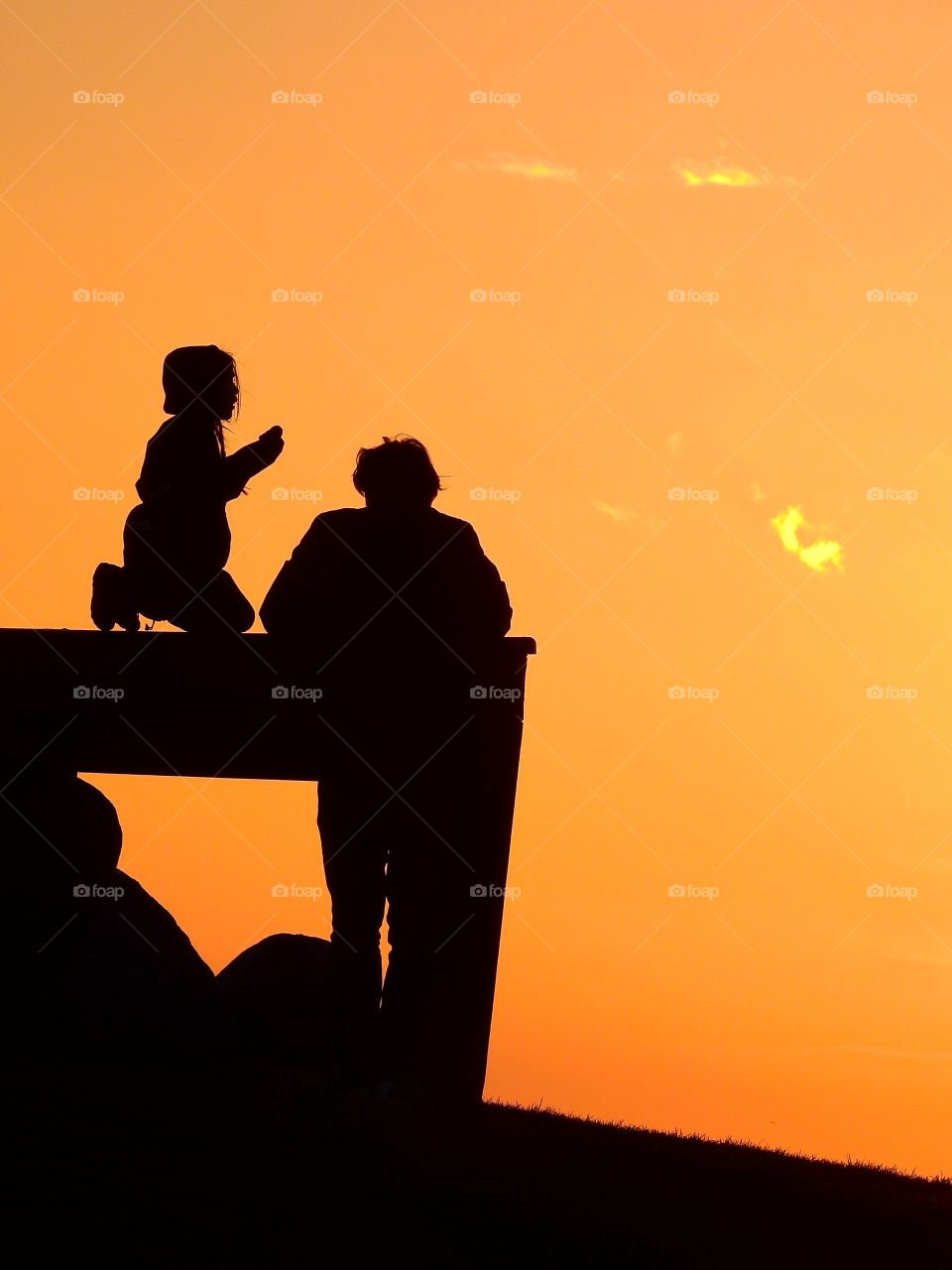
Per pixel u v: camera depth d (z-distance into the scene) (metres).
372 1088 22.23
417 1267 14.60
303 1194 16.08
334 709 23.39
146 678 25.19
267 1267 14.15
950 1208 20.84
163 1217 14.92
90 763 26.09
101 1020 24.78
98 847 26.31
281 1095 20.45
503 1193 17.06
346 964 22.95
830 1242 17.30
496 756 23.67
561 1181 18.12
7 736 25.38
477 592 23.52
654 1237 16.27
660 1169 20.27
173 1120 17.97
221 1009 26.12
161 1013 25.12
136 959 25.69
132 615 25.12
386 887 23.72
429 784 23.38
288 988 26.78
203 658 25.02
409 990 23.39
